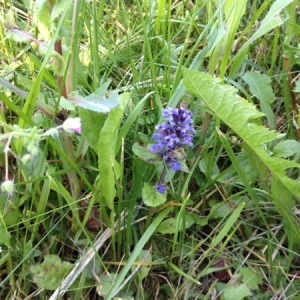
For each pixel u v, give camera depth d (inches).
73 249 10.9
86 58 13.2
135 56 13.7
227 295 10.4
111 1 14.7
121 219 10.8
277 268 11.0
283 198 11.0
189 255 10.9
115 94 9.2
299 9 14.7
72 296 10.3
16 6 14.7
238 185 11.8
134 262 10.4
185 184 10.8
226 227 10.2
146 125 12.0
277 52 14.1
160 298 10.7
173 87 11.6
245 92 12.5
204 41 13.3
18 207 10.3
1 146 9.6
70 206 9.7
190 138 10.2
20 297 10.3
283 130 12.9
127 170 11.4
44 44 9.3
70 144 10.1
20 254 10.4
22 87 11.6
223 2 11.3
